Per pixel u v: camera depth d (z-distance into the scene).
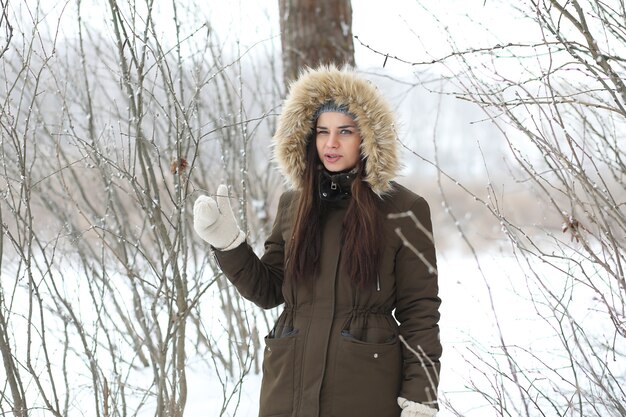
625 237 2.30
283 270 2.48
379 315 2.20
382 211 2.25
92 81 4.09
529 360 3.61
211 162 4.25
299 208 2.28
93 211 3.84
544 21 2.05
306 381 2.12
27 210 2.56
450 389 3.52
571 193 2.07
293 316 2.25
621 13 2.21
